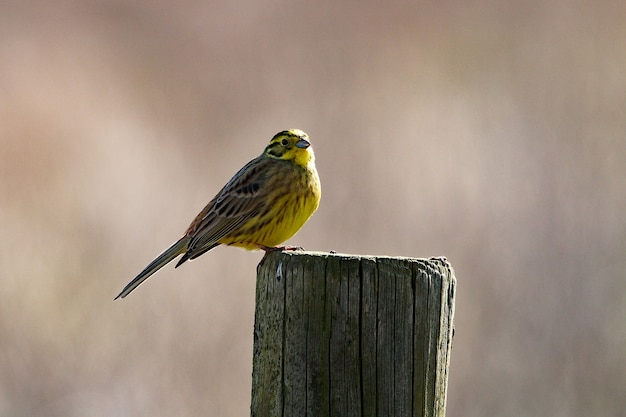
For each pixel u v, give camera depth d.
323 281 6.25
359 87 21.52
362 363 6.23
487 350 12.91
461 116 19.42
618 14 23.45
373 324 6.23
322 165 17.36
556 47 22.27
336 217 15.88
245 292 14.57
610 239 14.55
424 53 22.83
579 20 23.47
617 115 18.42
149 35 24.95
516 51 22.34
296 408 6.30
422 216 15.82
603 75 20.41
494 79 21.11
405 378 6.24
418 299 6.25
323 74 22.38
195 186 18.19
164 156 19.41
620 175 16.33
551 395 12.26
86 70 23.30
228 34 24.80
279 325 6.35
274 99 21.50
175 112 21.47
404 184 16.70
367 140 18.34
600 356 12.67
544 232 14.91
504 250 14.59
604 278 13.79
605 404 12.13
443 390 6.48
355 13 25.12
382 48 23.38
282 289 6.33
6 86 22.09
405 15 24.69
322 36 24.16
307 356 6.28
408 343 6.25
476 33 23.39
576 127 18.06
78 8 26.53
